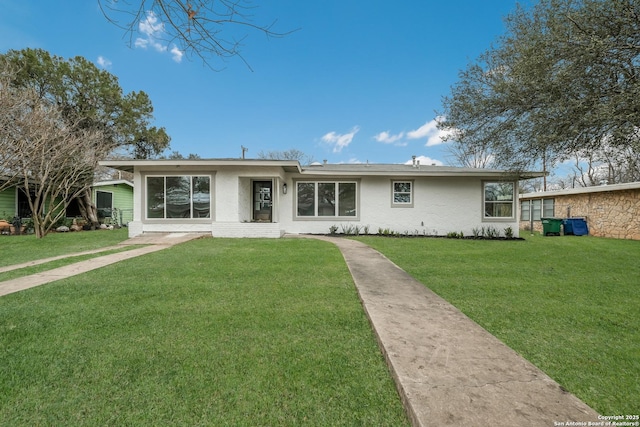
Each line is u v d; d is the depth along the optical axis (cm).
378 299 379
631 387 207
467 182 1254
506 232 1223
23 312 339
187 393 203
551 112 614
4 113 995
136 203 1099
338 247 836
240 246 829
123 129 1731
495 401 180
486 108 787
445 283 473
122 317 327
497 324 313
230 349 260
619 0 485
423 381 199
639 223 1185
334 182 1259
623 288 452
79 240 1037
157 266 567
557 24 557
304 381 215
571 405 179
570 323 318
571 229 1420
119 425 175
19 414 184
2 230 1302
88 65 1606
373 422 176
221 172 1107
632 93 499
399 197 1261
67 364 237
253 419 180
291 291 421
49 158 1152
